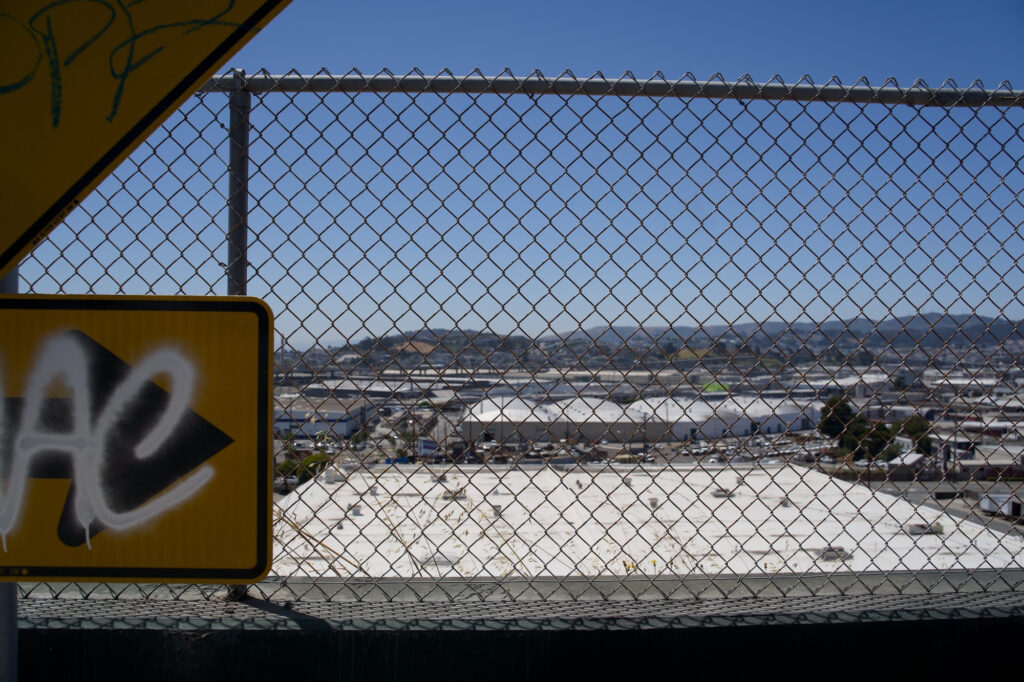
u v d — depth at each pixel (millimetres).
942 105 2176
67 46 1894
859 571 2354
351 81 2057
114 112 1904
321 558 2297
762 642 1972
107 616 1999
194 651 1934
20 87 1886
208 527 1935
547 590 2209
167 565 1931
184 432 1935
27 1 1887
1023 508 2221
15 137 1884
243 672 1938
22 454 1918
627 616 2025
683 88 2113
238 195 2039
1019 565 2326
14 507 1915
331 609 2062
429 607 2086
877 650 1991
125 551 1930
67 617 1990
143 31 1908
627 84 2104
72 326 1931
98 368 1931
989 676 2010
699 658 1966
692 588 2252
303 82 2055
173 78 1918
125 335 1935
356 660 1938
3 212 1878
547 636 1947
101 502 1925
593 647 1952
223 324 1948
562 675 1948
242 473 1941
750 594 2215
